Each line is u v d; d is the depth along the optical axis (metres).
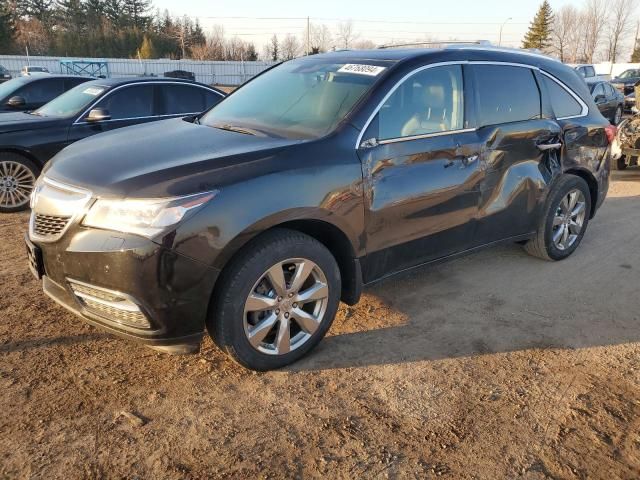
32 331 3.61
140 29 81.19
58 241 2.92
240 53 75.31
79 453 2.56
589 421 2.91
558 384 3.24
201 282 2.81
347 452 2.64
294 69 4.34
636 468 2.60
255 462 2.56
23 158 6.65
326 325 3.42
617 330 3.92
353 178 3.30
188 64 51.00
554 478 2.52
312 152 3.21
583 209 5.23
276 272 3.09
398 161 3.54
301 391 3.10
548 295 4.47
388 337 3.73
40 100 9.23
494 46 4.57
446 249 4.05
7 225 6.10
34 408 2.85
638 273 4.98
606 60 73.56
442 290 4.52
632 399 3.12
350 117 3.45
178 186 2.77
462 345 3.65
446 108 3.92
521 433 2.81
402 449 2.67
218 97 8.34
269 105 3.97
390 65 3.75
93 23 82.38
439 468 2.55
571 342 3.73
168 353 3.29
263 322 3.13
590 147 5.11
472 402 3.05
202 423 2.81
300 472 2.51
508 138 4.28
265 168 3.01
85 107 7.06
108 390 3.04
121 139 3.61
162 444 2.65
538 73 4.71
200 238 2.76
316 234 3.42
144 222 2.70
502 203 4.34
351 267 3.49
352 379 3.23
